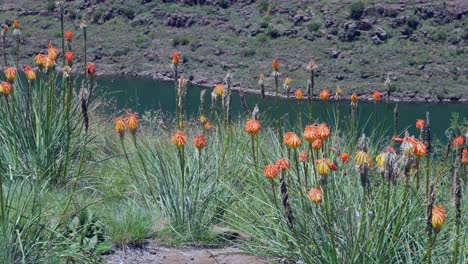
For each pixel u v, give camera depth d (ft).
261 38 150.20
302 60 140.46
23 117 24.90
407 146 16.67
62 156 24.54
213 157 23.98
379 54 140.87
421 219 18.88
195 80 131.95
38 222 17.74
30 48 136.67
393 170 16.84
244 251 20.31
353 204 19.25
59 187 23.70
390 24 150.00
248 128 20.44
